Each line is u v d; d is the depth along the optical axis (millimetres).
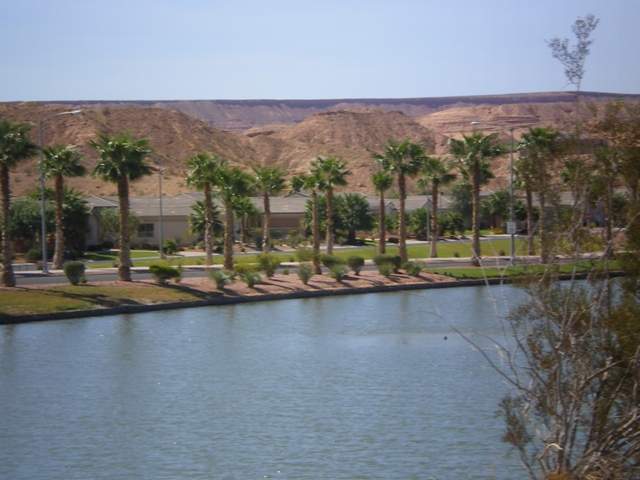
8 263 48188
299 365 32281
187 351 35406
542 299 14320
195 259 74188
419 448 21516
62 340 37688
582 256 14984
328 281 58562
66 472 20125
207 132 186625
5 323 42094
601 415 14617
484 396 26672
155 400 26922
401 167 65500
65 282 51812
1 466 20578
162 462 20766
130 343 37156
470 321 42344
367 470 19953
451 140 68062
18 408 26062
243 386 28703
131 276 56875
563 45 14445
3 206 48094
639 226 15352
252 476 19703
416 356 33594
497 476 19109
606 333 15023
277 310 48188
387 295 55062
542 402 14656
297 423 24016
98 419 24766
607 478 14023
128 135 52562
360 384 28766
